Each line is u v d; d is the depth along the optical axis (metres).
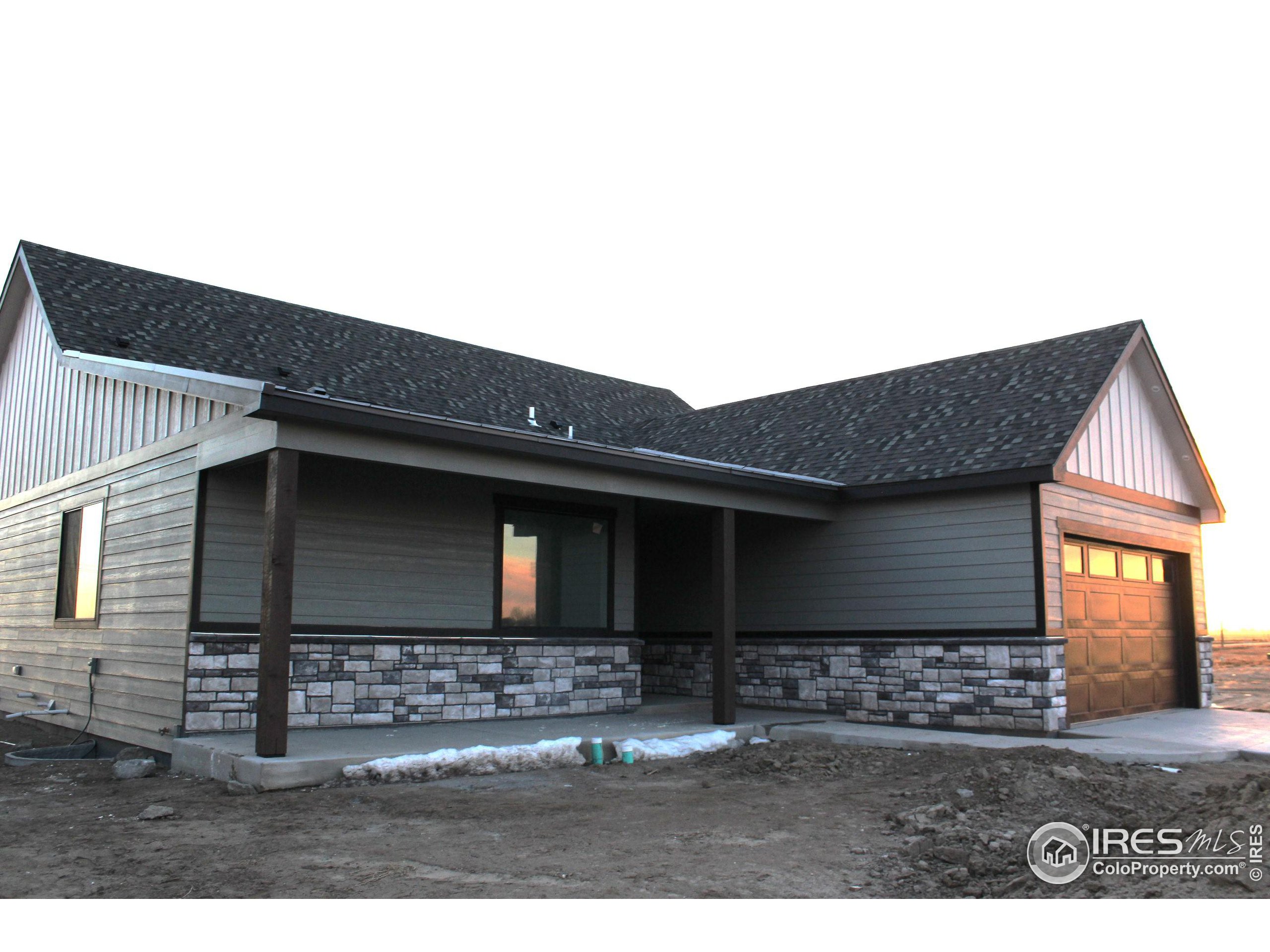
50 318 11.66
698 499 11.42
